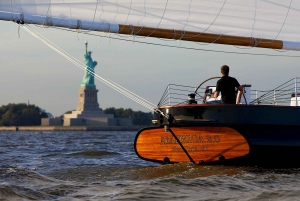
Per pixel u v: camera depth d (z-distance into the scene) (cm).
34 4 2495
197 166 3080
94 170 3306
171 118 2975
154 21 2688
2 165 3591
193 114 2934
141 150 3262
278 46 2928
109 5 2611
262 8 2873
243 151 2934
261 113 2897
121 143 8750
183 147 3044
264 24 2894
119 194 2277
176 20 2730
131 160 4275
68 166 3684
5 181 2667
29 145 8138
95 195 2269
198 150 3041
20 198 2186
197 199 2159
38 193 2300
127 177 2905
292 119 2953
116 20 2627
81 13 2572
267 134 2919
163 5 2694
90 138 13088
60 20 2523
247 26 2861
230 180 2583
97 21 2591
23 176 2844
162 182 2527
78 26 2548
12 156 4991
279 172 2975
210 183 2503
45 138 13462
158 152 3206
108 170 3284
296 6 2927
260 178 2673
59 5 2534
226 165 3052
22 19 2467
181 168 3042
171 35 2716
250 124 2881
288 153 2966
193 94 3050
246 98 3269
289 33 2944
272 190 2325
